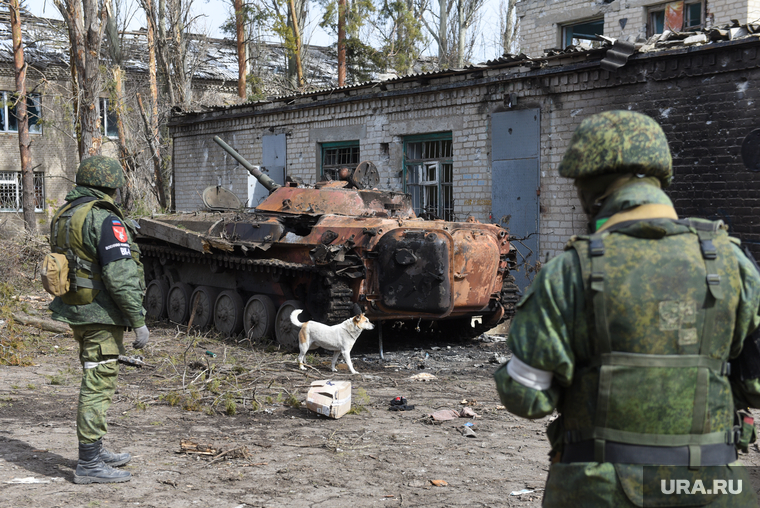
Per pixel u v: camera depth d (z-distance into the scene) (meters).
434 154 14.27
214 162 19.27
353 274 8.48
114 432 5.36
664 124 10.53
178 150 20.53
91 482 4.19
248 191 18.16
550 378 2.03
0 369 7.70
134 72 27.62
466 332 10.27
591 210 2.20
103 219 4.15
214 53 32.97
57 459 4.66
